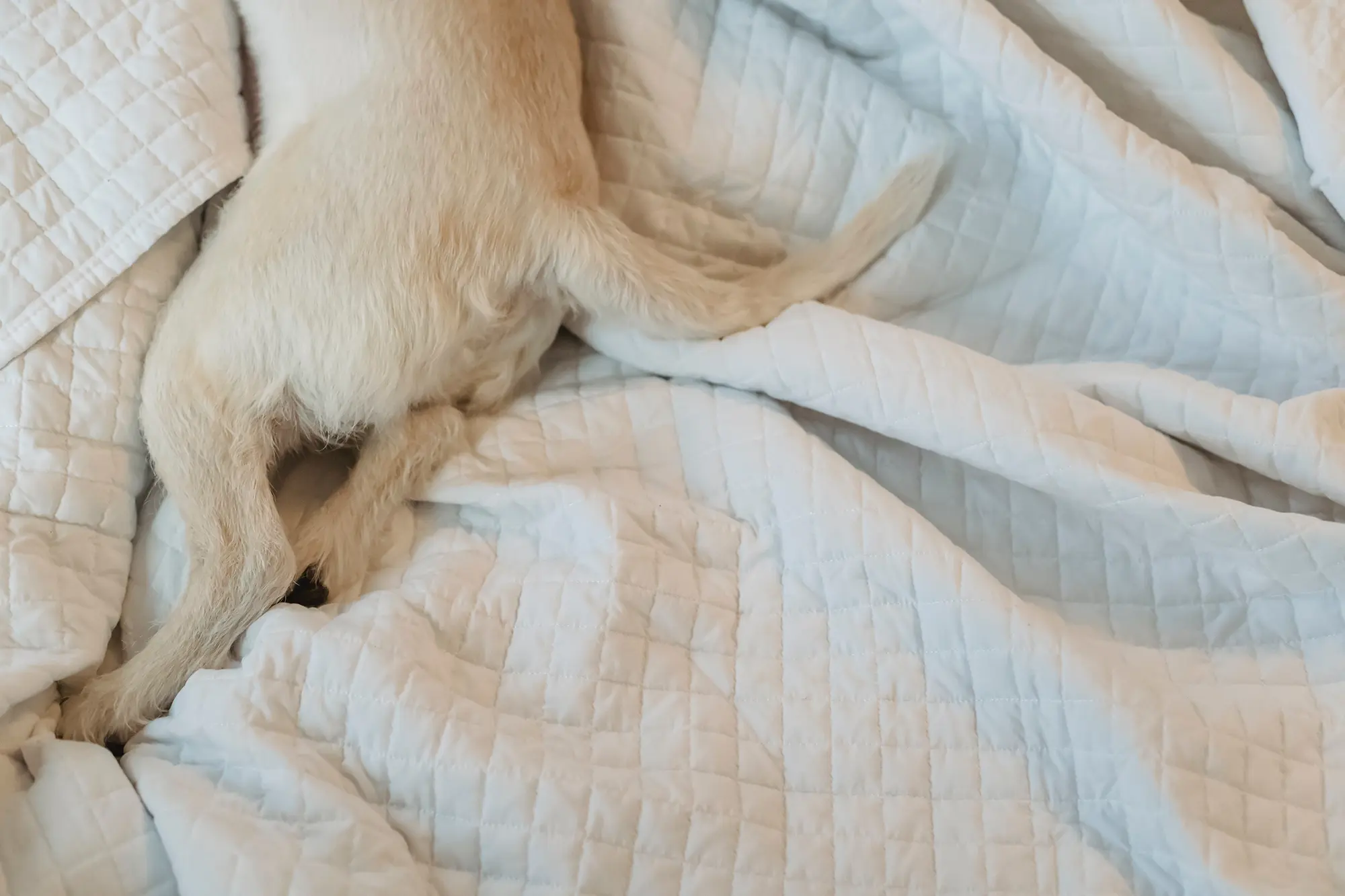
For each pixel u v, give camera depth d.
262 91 1.07
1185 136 1.12
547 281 1.07
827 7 1.14
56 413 0.96
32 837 0.81
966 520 1.12
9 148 0.97
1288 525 1.01
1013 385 1.07
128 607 1.00
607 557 1.00
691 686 0.96
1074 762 0.94
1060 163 1.14
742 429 1.11
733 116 1.17
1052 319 1.20
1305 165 1.08
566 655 0.95
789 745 0.95
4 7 0.97
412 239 0.97
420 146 0.98
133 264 1.01
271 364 0.96
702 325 1.10
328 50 1.01
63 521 0.96
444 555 1.04
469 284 1.00
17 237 0.97
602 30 1.16
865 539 1.03
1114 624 1.07
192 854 0.80
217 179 1.02
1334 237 1.12
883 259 1.18
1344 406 1.06
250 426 0.98
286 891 0.79
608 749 0.91
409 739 0.87
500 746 0.88
